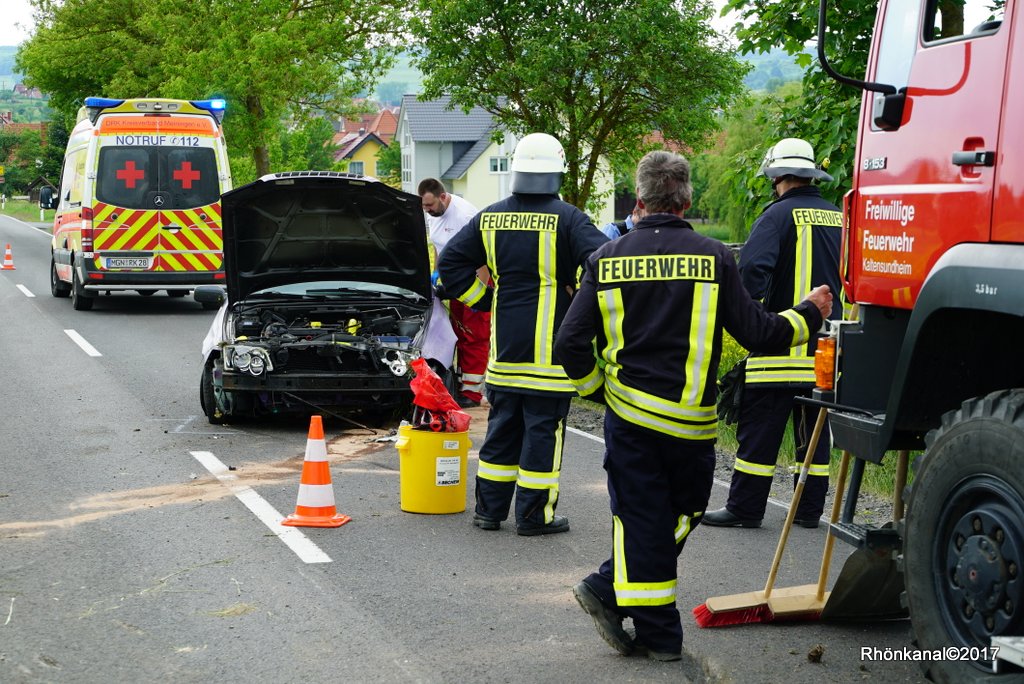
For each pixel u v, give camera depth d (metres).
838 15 10.38
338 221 9.77
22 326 17.03
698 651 5.00
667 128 19.11
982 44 4.27
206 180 18.42
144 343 15.27
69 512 7.18
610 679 4.69
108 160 18.12
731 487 7.07
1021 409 3.91
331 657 4.91
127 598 5.63
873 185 4.84
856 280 4.96
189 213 18.38
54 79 38.34
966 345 4.50
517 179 6.70
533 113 18.83
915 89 4.61
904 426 4.61
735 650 5.02
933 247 4.46
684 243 4.65
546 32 17.73
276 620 5.35
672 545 4.79
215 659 4.88
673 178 4.71
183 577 5.96
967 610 4.09
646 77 17.66
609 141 19.77
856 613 5.23
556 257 6.61
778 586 5.90
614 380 4.73
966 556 4.07
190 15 27.80
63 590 5.74
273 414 10.41
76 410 10.63
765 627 5.31
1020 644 3.68
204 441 9.31
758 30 12.20
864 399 4.89
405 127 86.00
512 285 6.70
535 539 6.72
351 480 8.13
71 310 19.34
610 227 9.59
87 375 12.62
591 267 4.76
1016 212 4.04
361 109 32.81
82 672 4.73
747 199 12.62
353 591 5.77
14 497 7.54
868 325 4.91
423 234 9.89
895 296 4.70
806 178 6.85
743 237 62.44
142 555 6.32
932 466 4.25
